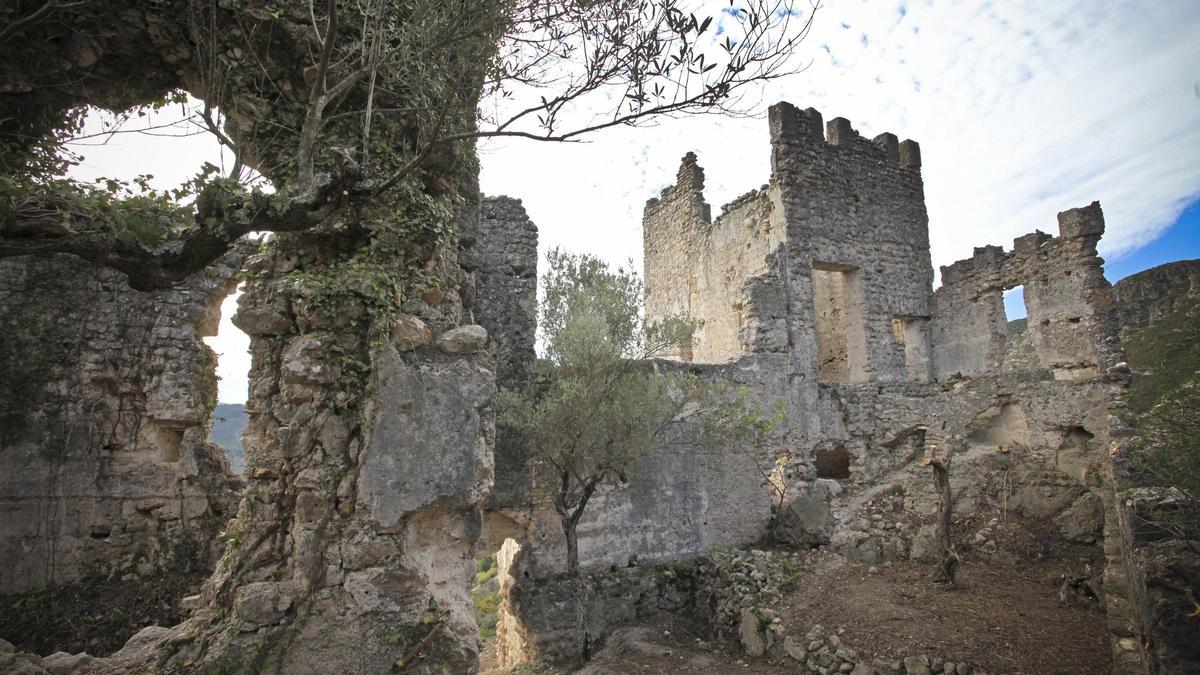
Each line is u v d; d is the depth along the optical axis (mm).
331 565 4777
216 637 4598
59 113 5664
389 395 4973
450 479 5066
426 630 4855
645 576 12039
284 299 5258
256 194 4586
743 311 16031
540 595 11070
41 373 9016
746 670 9508
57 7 4484
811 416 15750
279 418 5055
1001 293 17797
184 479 9656
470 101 6219
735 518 13555
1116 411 12594
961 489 13594
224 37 5613
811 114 17891
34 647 8078
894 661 8258
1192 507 5754
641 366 11594
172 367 9727
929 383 18406
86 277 9469
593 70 4840
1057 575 10766
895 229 18797
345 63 5703
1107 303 15094
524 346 12125
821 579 11273
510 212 12625
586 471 10953
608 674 9352
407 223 5676
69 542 8883
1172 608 5105
